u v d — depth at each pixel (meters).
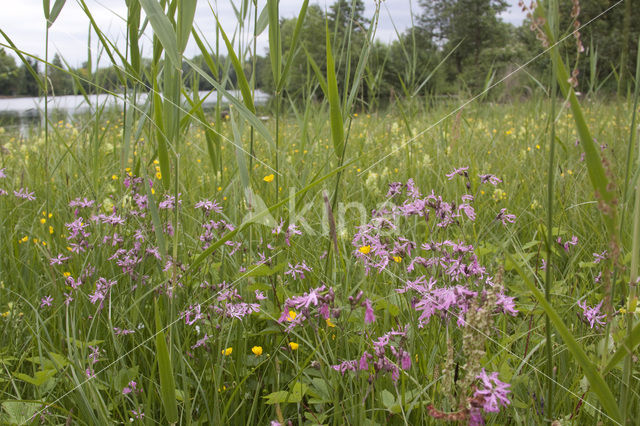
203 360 2.00
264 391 1.83
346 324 1.86
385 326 1.79
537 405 1.62
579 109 1.08
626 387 1.21
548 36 1.13
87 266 2.40
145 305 2.33
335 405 1.57
